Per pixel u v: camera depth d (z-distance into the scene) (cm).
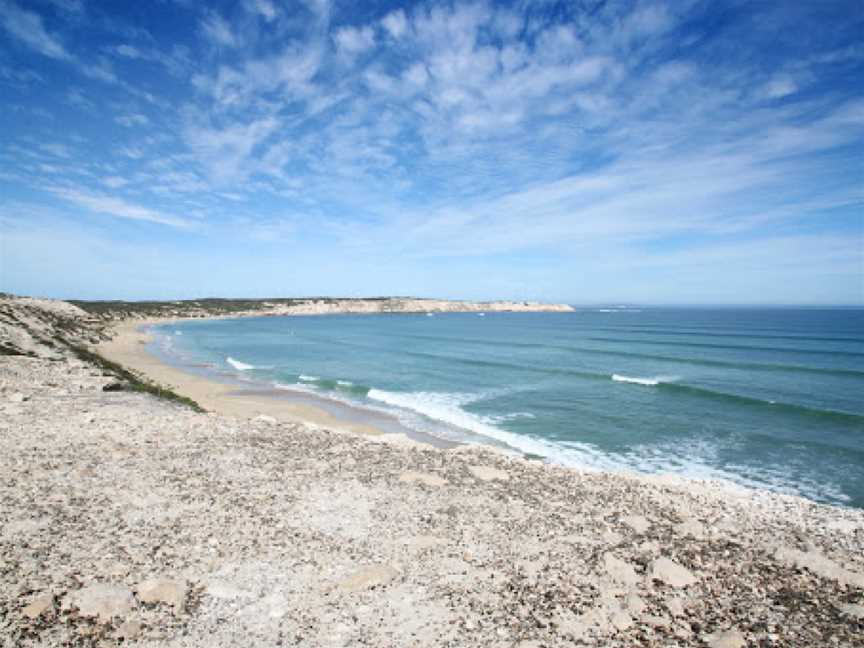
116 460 1306
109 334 7562
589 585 843
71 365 2961
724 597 824
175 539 907
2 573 736
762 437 2458
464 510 1157
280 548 912
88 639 614
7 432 1460
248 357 5947
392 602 765
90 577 753
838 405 3109
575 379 4209
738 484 1852
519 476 1461
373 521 1062
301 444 1617
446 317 19738
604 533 1077
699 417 2847
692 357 5600
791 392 3544
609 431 2575
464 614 742
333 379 4272
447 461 1552
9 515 928
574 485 1413
